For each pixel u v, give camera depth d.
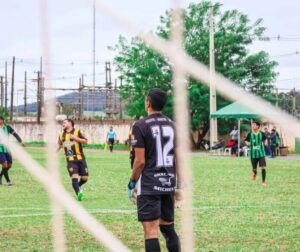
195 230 9.59
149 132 6.37
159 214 6.40
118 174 22.88
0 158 18.02
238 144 38.81
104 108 76.81
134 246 8.37
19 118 89.56
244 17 43.34
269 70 44.19
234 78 42.91
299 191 16.47
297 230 9.72
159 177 6.37
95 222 2.44
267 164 30.55
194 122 43.97
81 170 14.24
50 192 2.42
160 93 6.47
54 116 2.48
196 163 30.42
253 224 10.31
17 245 8.30
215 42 43.12
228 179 20.44
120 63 48.47
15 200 14.12
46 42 2.35
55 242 2.66
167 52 2.15
